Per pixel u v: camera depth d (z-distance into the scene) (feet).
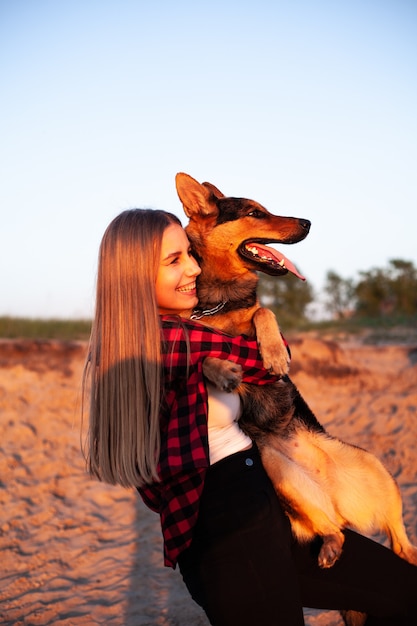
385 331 48.42
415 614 7.64
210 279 11.32
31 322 47.32
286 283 78.69
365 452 10.78
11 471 19.69
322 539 7.93
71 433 23.08
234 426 7.91
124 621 12.09
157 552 14.84
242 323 11.14
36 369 30.40
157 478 7.30
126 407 7.55
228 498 7.14
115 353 7.65
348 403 26.27
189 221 11.59
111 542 15.43
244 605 6.88
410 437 20.94
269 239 11.34
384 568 7.72
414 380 29.07
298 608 6.96
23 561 14.56
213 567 7.00
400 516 10.39
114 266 7.75
